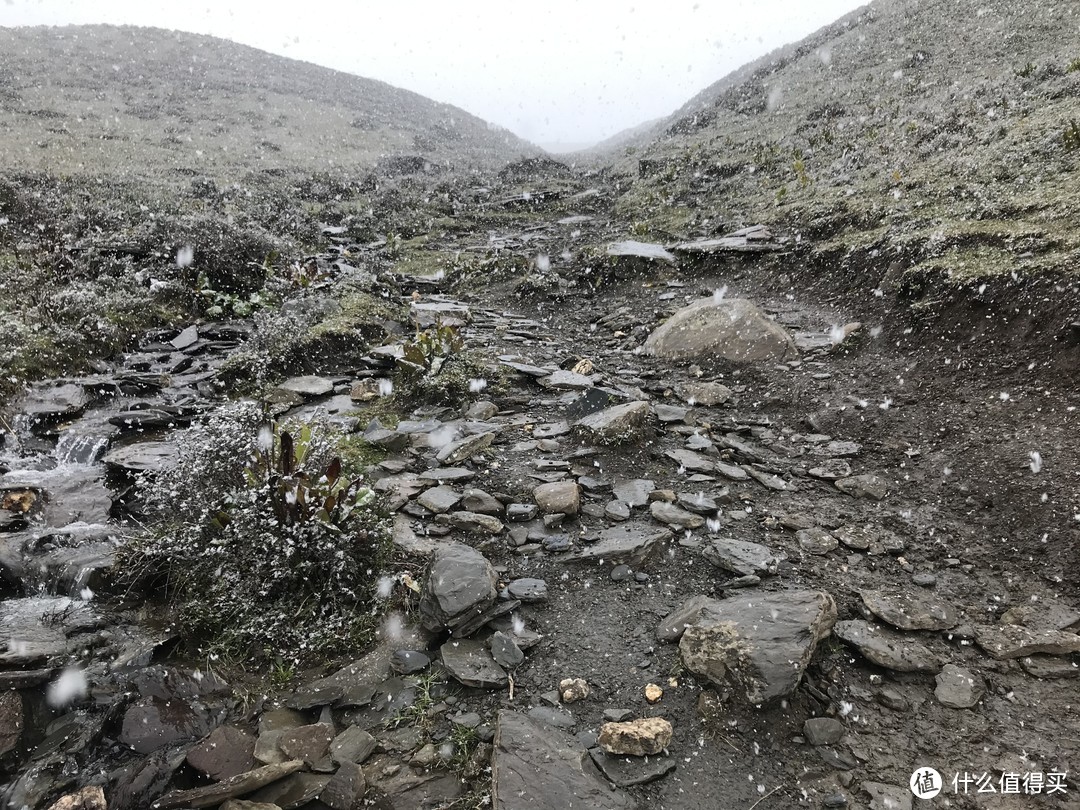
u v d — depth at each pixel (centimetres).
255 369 783
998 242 764
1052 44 2138
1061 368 548
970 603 367
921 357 674
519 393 716
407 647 349
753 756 277
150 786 271
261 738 290
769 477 518
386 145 4612
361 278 1261
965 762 271
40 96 4009
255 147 3688
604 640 348
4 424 623
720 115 3844
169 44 6575
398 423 633
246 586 374
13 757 283
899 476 506
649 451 566
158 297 1055
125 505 497
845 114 2417
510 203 2578
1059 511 415
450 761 278
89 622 369
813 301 962
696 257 1263
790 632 318
